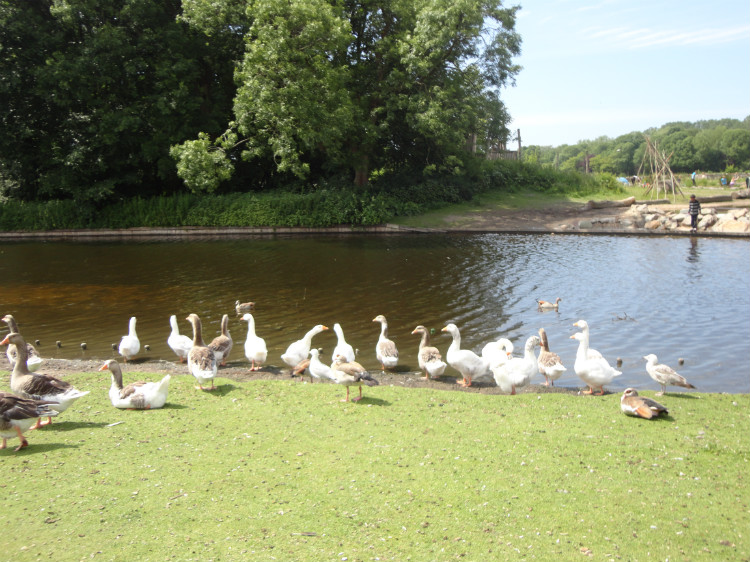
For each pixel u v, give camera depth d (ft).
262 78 127.65
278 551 21.09
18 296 75.97
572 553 20.94
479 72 156.35
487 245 116.98
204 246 123.75
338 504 24.16
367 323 62.23
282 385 40.83
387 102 144.77
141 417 34.17
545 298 72.74
